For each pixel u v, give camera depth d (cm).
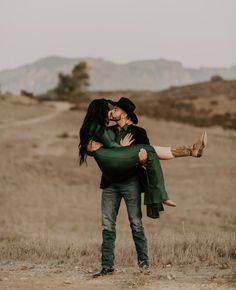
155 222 2698
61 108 9738
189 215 2889
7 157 5047
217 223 2630
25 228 2131
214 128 7069
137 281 629
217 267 745
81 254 954
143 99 11881
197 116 8356
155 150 666
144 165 666
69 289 610
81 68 15700
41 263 836
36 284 641
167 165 4922
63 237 1585
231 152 5519
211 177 4362
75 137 6369
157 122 7375
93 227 2608
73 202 3431
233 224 2602
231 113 8856
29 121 7744
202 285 614
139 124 7119
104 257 682
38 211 3031
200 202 3331
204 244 924
